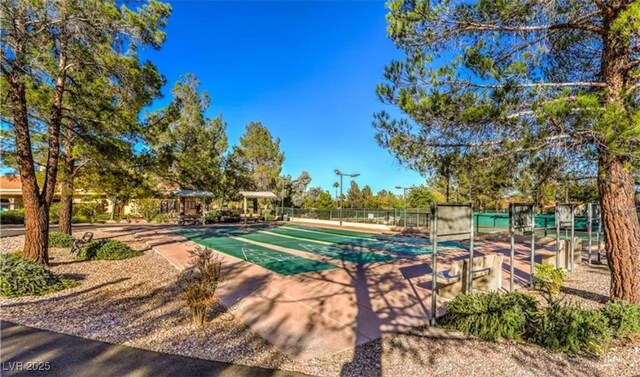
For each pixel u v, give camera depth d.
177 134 25.22
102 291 6.23
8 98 7.16
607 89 4.10
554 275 5.98
